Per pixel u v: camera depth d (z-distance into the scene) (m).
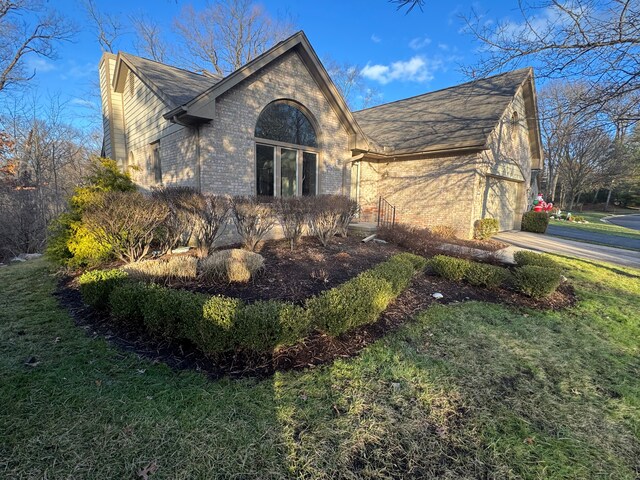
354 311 3.50
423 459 2.02
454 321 4.27
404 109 15.77
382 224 9.98
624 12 5.22
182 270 4.61
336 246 7.43
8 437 2.03
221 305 3.06
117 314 3.60
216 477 1.82
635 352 3.63
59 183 15.70
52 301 4.48
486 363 3.22
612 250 10.35
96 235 5.46
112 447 1.99
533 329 4.14
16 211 12.07
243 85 7.99
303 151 9.72
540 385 2.90
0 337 3.36
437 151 11.00
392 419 2.35
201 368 2.91
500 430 2.30
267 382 2.73
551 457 2.09
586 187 33.66
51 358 2.99
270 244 7.38
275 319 2.93
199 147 7.31
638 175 33.19
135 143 11.34
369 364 3.08
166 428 2.16
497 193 13.01
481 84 13.56
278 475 1.85
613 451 2.17
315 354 3.23
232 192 7.94
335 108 10.30
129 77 11.14
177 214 6.10
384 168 13.35
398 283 4.58
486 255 7.67
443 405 2.54
